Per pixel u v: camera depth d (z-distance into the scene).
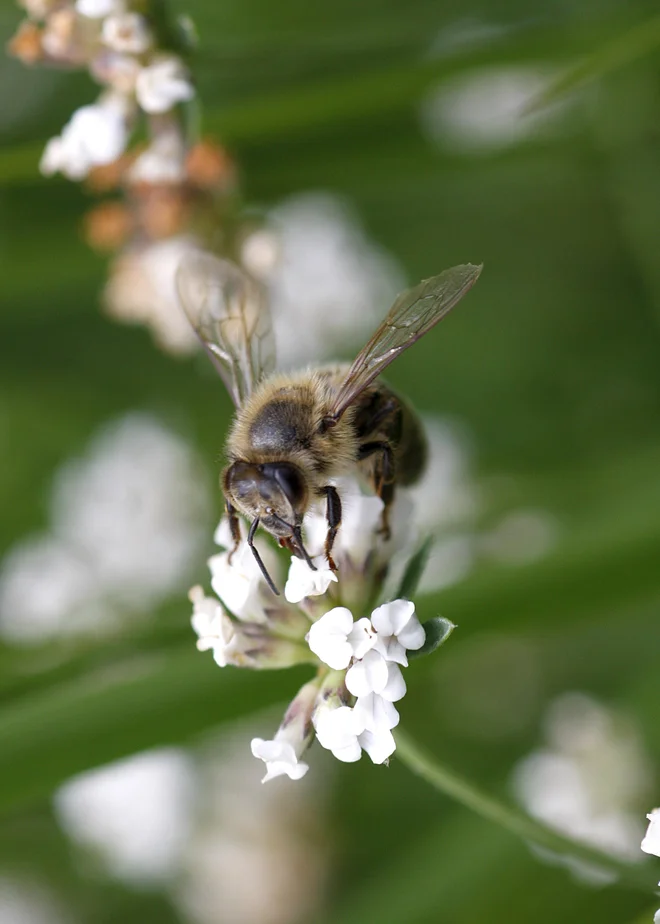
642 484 0.19
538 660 0.20
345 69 0.18
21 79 0.20
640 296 0.21
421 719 0.19
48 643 0.18
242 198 0.18
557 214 0.21
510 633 0.17
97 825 0.19
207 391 0.21
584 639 0.20
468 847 0.18
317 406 0.15
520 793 0.18
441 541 0.19
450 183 0.21
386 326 0.15
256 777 0.19
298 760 0.14
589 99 0.19
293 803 0.19
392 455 0.15
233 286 0.16
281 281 0.18
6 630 0.19
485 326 0.21
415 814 0.19
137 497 0.20
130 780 0.19
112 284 0.17
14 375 0.21
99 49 0.16
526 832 0.15
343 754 0.14
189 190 0.17
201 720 0.15
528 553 0.18
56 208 0.20
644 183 0.19
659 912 0.14
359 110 0.18
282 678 0.16
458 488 0.19
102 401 0.21
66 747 0.15
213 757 0.19
